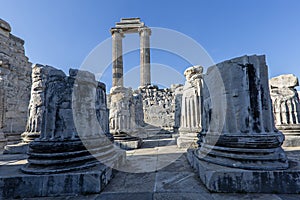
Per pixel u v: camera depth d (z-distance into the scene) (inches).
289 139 273.4
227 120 142.6
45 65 320.8
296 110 298.7
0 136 319.9
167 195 110.4
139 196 109.8
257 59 139.7
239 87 140.3
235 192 111.5
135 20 756.6
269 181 110.5
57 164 124.9
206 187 120.4
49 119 137.6
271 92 327.9
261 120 131.6
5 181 114.3
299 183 108.7
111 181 138.9
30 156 132.2
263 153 122.7
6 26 414.6
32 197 113.1
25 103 460.4
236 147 130.7
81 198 109.3
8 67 364.2
